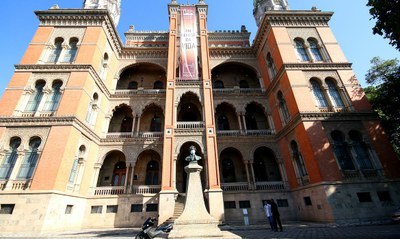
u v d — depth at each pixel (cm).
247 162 2264
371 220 1495
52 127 1725
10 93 1856
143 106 2500
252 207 2042
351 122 1891
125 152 2222
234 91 2650
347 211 1532
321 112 1886
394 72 2241
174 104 2255
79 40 2206
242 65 2912
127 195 2016
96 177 2081
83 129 1911
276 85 2369
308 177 1811
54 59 2133
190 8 2881
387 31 1410
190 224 965
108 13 2345
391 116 2127
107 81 2434
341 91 2059
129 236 1323
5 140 1689
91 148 2070
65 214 1619
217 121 2762
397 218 1370
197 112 2789
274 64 2427
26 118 1733
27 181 1556
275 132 2397
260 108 2795
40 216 1418
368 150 1791
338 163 1712
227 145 2327
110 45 2530
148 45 2962
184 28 2719
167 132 2109
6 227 1391
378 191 1625
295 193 2011
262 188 2147
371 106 2086
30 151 1686
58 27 2275
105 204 1966
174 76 2400
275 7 2942
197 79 2416
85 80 1962
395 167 1723
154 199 2011
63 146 1655
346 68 2172
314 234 1118
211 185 1897
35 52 2089
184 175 2444
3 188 1536
